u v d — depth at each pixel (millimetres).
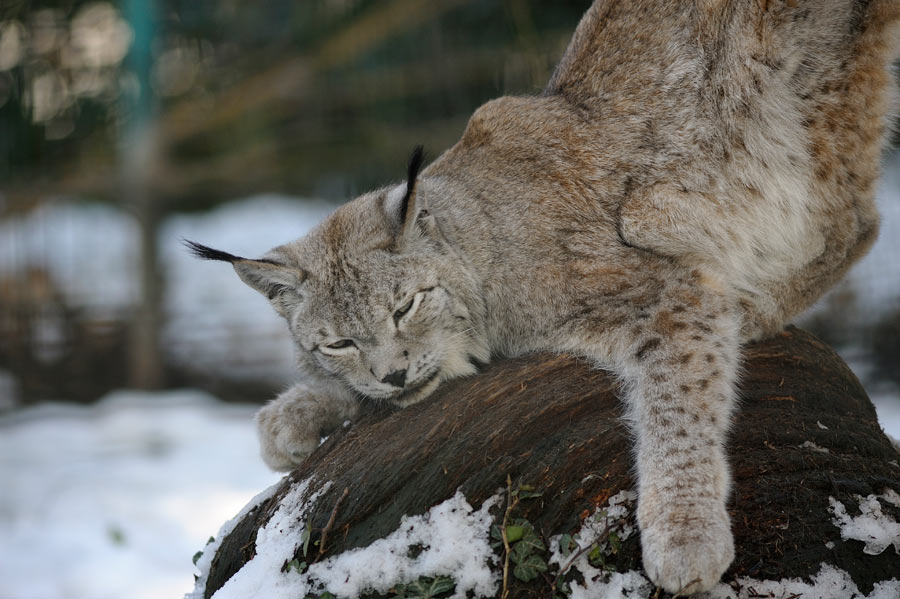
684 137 7574
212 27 22250
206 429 16828
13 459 15148
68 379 19562
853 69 7457
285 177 23109
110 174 19984
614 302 7223
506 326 7594
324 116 21969
